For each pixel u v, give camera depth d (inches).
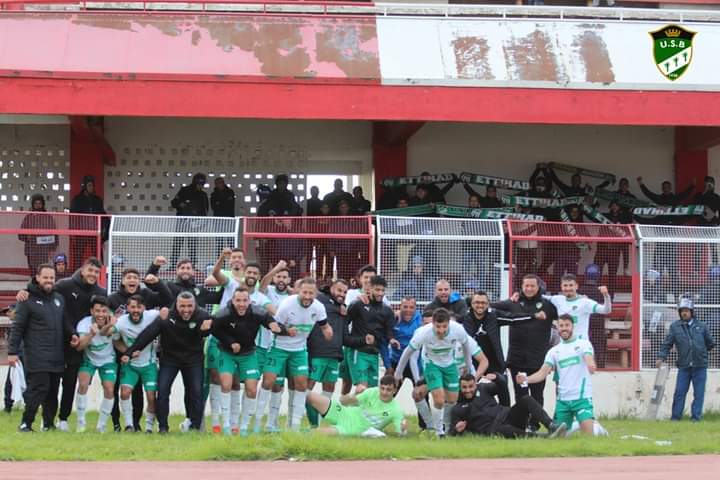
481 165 932.6
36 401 506.0
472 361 547.8
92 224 645.3
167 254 644.1
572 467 403.5
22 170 884.0
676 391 659.4
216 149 907.4
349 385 591.5
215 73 776.3
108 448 438.0
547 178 914.7
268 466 398.6
